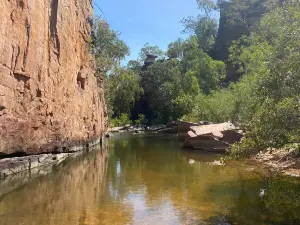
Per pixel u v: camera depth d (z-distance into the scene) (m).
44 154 12.87
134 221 6.02
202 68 51.62
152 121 54.62
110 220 6.08
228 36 58.38
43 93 12.66
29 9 11.16
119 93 51.31
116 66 40.59
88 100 21.14
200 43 63.47
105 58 30.25
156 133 37.62
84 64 20.73
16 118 10.34
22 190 8.58
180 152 17.70
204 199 7.62
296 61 7.07
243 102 21.62
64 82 15.70
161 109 52.69
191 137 19.19
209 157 15.50
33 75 11.69
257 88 8.28
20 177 10.26
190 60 55.28
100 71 28.05
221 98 27.30
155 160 14.72
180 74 53.47
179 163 13.72
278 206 6.93
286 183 9.11
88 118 21.11
